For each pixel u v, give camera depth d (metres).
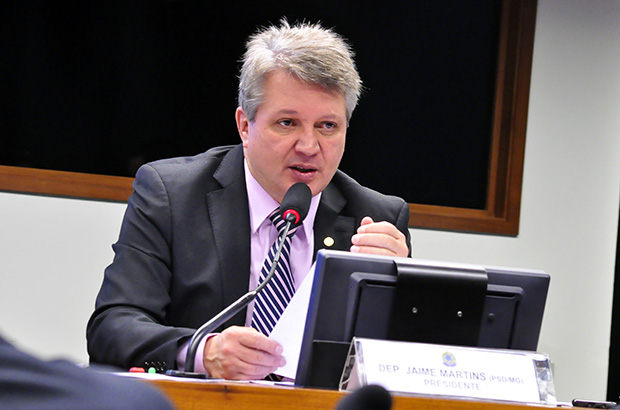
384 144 6.85
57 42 6.14
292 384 2.66
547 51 6.98
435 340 2.66
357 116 6.83
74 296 5.95
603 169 7.04
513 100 6.93
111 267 3.77
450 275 2.66
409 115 6.89
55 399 0.82
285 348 2.94
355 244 3.18
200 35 6.41
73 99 6.16
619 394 6.88
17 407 0.81
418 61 6.91
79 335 5.93
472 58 6.98
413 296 2.63
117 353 3.33
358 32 6.82
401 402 2.24
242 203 3.94
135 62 6.29
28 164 6.05
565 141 7.00
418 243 6.72
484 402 2.29
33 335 5.83
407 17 6.89
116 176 6.19
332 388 2.59
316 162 3.76
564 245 6.96
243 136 4.00
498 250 6.85
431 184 6.89
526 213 6.92
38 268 5.89
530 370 2.60
